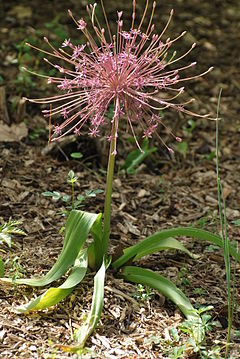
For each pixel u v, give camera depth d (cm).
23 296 338
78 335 307
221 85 671
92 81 324
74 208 371
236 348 324
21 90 572
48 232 414
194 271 392
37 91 579
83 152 514
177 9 770
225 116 625
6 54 637
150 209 468
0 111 544
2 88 557
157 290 348
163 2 772
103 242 354
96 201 462
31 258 378
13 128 530
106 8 721
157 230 441
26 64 619
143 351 312
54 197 366
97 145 516
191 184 513
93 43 331
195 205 481
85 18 705
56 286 349
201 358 312
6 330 313
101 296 315
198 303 355
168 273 387
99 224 347
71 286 324
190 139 583
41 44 650
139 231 436
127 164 515
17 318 322
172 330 312
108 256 368
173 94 616
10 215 429
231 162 555
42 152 509
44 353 301
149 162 535
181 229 350
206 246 417
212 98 649
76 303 338
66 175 489
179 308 341
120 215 452
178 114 595
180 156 553
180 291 343
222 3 823
